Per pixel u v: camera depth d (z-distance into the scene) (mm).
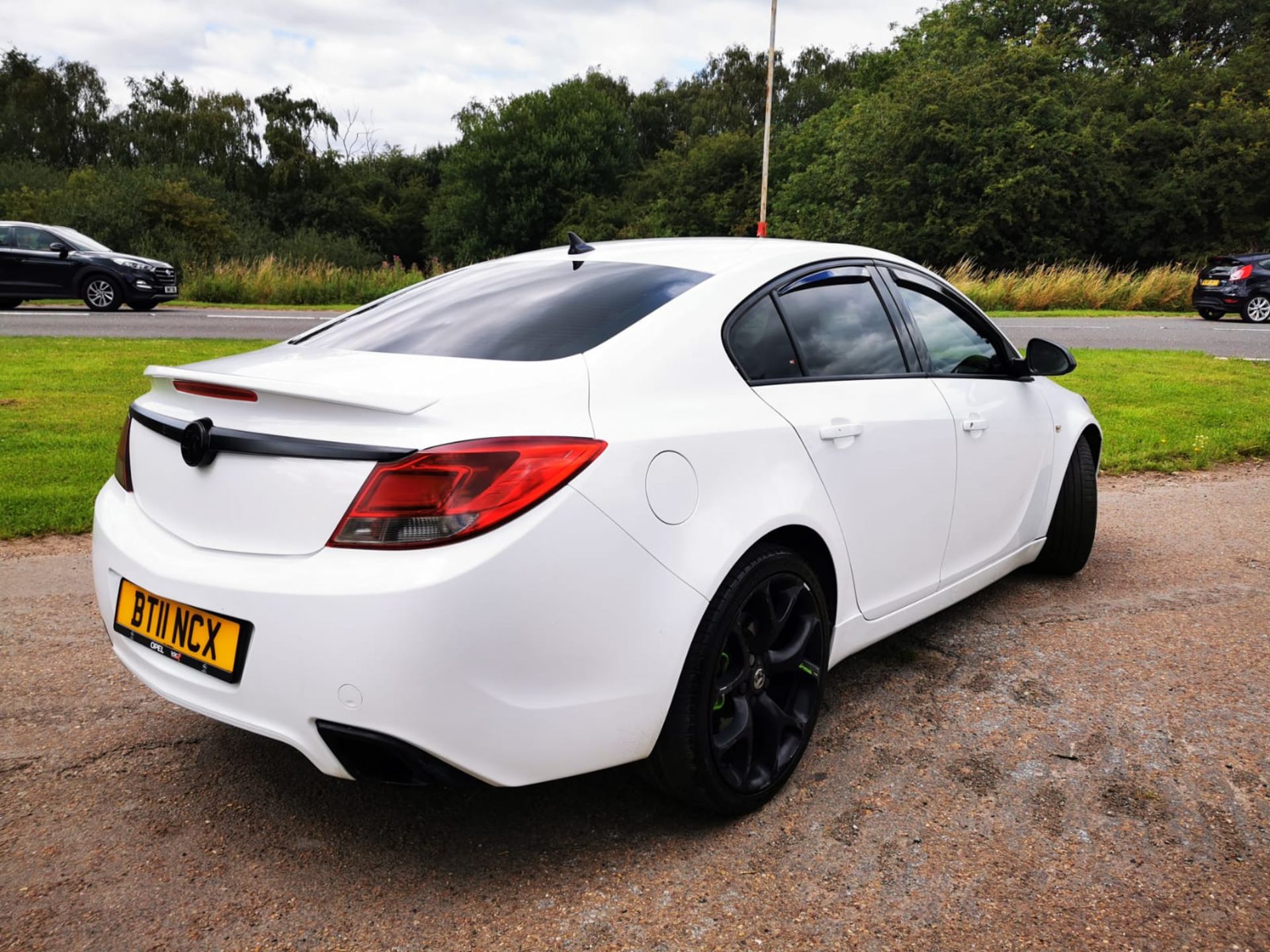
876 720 2812
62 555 4332
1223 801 2354
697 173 52812
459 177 60125
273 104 60781
